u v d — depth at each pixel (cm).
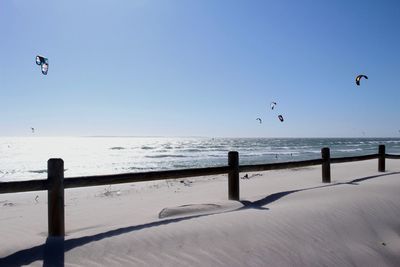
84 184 561
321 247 574
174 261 480
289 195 841
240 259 504
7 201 1077
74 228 605
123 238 527
